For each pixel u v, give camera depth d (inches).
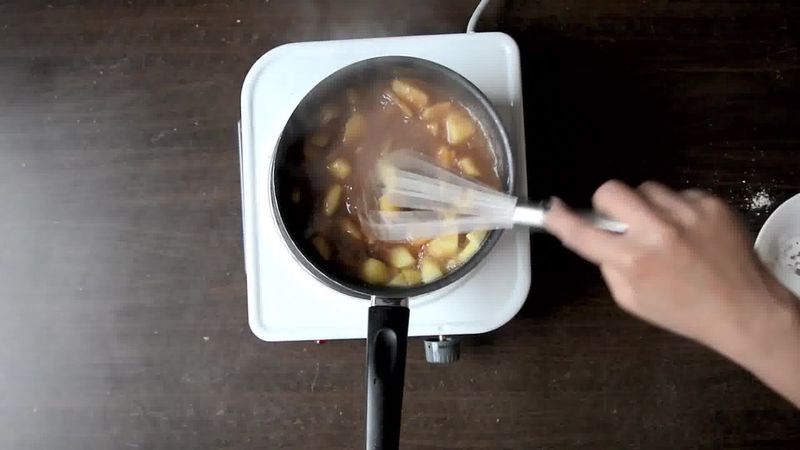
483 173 27.3
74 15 31.7
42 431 30.4
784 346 21.2
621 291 21.4
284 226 26.2
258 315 28.8
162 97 31.4
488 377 30.3
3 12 31.7
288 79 29.5
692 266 20.5
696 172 30.9
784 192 30.7
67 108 31.5
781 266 29.3
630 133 31.1
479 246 26.2
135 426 30.4
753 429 30.0
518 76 29.4
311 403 30.3
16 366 30.6
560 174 30.9
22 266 31.0
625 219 21.0
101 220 31.1
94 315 30.7
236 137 31.3
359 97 27.8
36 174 31.3
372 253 27.2
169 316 30.6
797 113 31.0
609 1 31.6
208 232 30.9
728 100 31.1
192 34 31.7
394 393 24.5
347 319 28.7
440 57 29.6
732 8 31.4
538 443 30.1
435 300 28.6
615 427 30.1
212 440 30.3
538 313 30.4
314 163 27.7
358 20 31.8
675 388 30.1
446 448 30.2
